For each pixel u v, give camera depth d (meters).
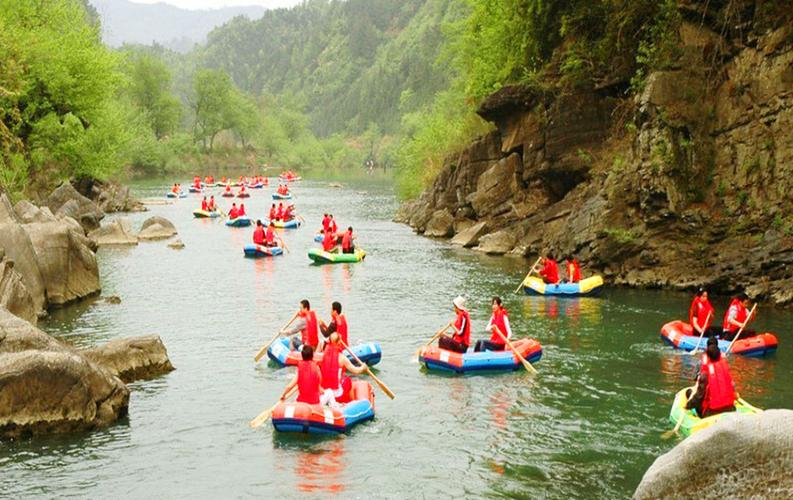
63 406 13.77
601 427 14.12
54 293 24.70
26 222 28.77
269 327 21.95
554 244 31.06
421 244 40.03
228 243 41.25
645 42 28.92
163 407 15.21
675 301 24.81
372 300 25.78
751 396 15.73
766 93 25.03
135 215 55.94
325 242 35.62
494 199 38.19
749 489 8.83
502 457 12.81
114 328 21.77
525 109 35.75
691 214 26.14
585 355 18.84
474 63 45.94
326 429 13.79
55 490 11.64
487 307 24.53
